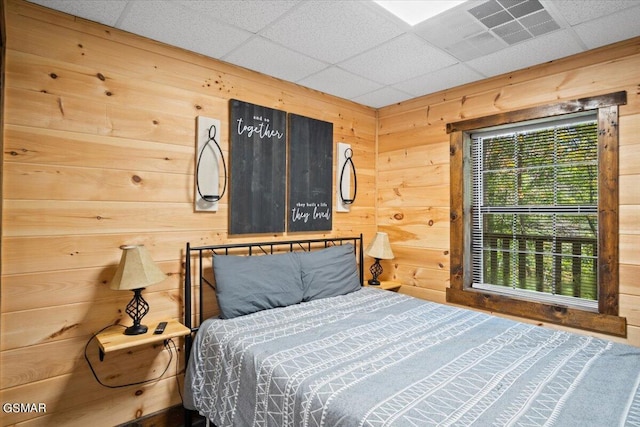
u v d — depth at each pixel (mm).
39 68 1744
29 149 1715
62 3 1733
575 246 2357
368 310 2336
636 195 2035
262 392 1517
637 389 1328
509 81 2582
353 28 1987
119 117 1984
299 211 2820
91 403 1877
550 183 2473
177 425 2172
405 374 1439
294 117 2793
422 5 1780
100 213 1917
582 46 2168
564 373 1456
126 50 2014
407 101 3230
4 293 1649
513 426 1090
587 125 2318
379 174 3463
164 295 2139
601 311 2135
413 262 3160
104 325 1919
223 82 2414
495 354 1654
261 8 1789
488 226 2809
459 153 2844
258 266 2324
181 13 1830
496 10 1806
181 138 2219
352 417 1169
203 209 2293
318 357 1600
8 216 1661
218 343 1854
